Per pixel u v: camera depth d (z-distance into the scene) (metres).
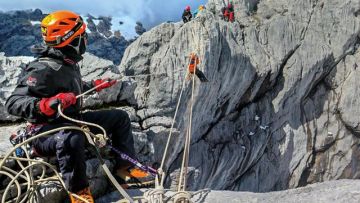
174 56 23.66
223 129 28.05
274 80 30.61
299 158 32.72
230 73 26.58
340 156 34.28
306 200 3.88
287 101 31.61
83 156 4.08
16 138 4.42
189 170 19.98
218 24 26.53
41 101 3.91
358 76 33.78
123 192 3.90
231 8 30.38
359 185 3.97
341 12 34.03
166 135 13.25
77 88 4.38
